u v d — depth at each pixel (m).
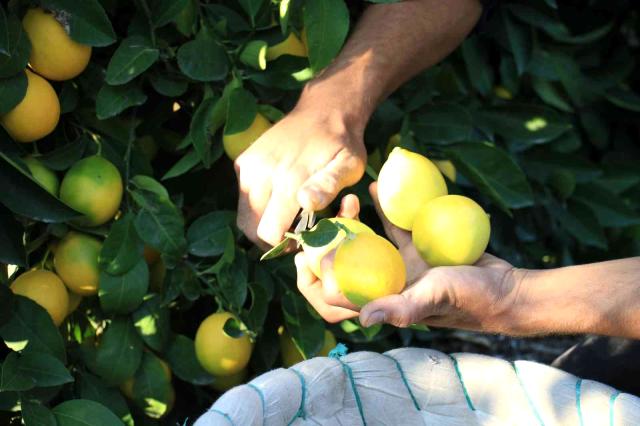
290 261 1.58
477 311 1.23
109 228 1.49
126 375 1.51
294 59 1.51
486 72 1.96
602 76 2.14
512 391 1.19
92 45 1.41
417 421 1.19
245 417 1.10
